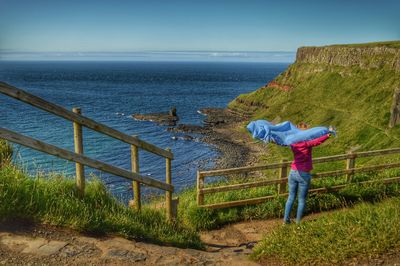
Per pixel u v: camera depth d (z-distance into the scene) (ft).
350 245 18.25
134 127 199.62
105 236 19.12
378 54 197.16
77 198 20.24
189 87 534.78
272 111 216.95
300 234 20.62
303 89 232.12
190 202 30.91
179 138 172.96
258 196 31.48
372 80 185.68
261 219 29.68
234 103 280.10
